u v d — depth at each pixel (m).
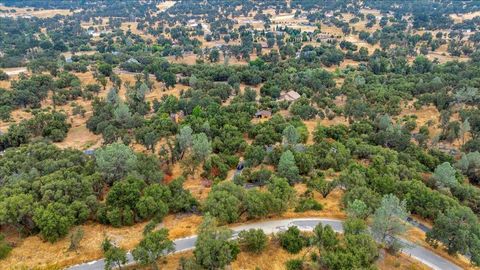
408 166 93.81
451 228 63.34
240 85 184.88
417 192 76.88
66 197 69.00
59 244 63.34
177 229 67.50
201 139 93.94
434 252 65.06
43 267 57.75
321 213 73.50
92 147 117.31
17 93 153.75
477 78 163.00
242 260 59.88
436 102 142.62
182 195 74.88
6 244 61.31
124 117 123.56
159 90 178.50
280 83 170.62
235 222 70.19
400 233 61.81
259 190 75.50
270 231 68.00
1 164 90.56
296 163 90.44
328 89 166.50
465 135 122.75
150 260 55.38
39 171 84.88
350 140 105.00
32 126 124.44
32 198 67.19
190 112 138.38
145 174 80.94
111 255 54.72
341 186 81.50
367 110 132.25
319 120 134.38
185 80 186.38
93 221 70.12
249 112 134.12
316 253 60.69
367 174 84.19
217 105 135.12
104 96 168.12
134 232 67.06
